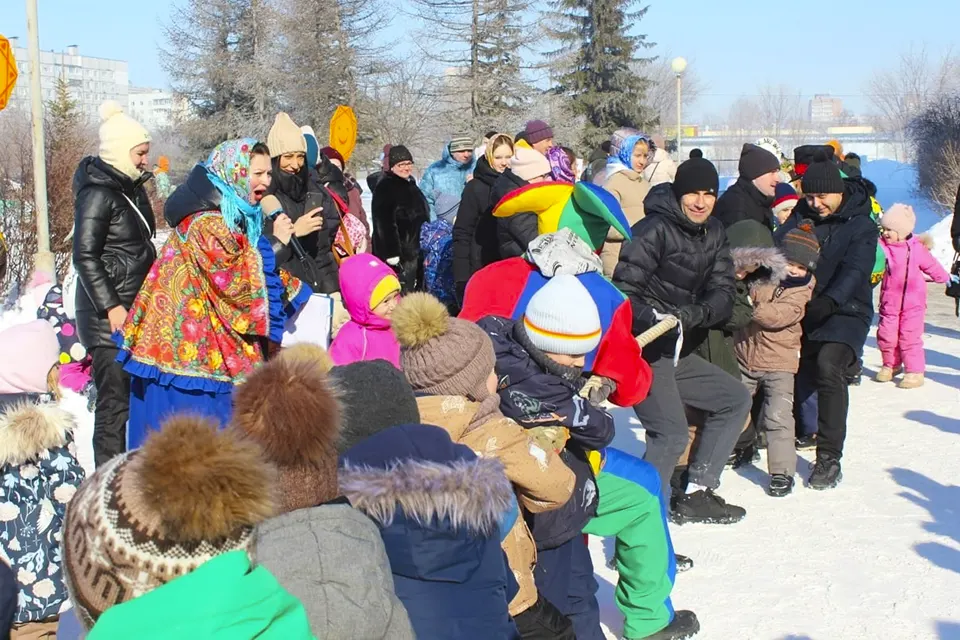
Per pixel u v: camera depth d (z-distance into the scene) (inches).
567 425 133.0
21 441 133.5
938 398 317.4
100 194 197.8
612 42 1673.2
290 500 88.1
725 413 205.2
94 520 69.9
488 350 124.0
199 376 170.9
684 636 160.7
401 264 360.2
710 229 197.5
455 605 101.0
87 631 72.7
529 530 128.8
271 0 1550.2
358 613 84.4
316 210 227.0
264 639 69.6
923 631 163.5
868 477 241.6
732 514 214.7
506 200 188.5
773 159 263.6
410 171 361.7
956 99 1094.4
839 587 180.5
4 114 828.0
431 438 105.4
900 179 1664.6
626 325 157.0
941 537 202.7
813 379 262.8
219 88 1577.3
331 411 90.0
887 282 336.5
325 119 1535.4
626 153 284.0
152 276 173.3
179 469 67.7
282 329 178.1
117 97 4589.1
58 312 285.0
